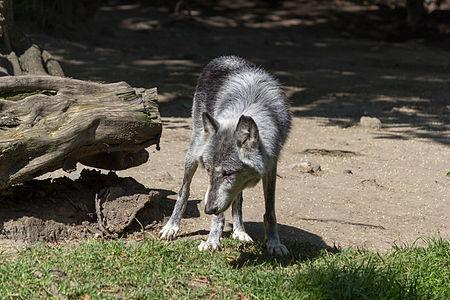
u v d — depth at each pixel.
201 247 6.64
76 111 6.73
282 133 6.72
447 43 35.62
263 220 7.65
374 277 5.70
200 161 6.14
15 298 4.83
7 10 11.07
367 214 8.58
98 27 30.30
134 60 25.20
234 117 6.33
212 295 5.37
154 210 7.65
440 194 9.77
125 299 5.02
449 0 40.56
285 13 40.91
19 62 11.13
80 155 6.86
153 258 5.94
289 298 5.29
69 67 21.47
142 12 37.00
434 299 5.39
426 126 16.03
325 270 5.88
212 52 29.41
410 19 38.28
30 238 6.41
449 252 6.53
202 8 40.94
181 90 19.42
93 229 6.88
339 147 13.05
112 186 7.50
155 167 10.33
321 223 8.11
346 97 20.66
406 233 7.81
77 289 5.01
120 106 7.09
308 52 31.36
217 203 5.76
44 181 7.46
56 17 27.34
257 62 27.25
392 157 12.35
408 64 29.45
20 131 6.32
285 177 10.39
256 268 6.18
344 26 38.91
